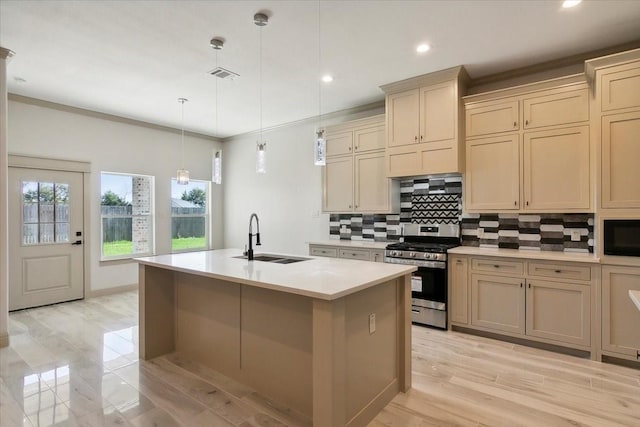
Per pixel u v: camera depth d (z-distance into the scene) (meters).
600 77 2.79
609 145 2.75
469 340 3.31
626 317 2.71
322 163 2.79
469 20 2.63
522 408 2.18
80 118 4.81
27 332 3.54
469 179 3.61
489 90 3.74
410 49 3.11
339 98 4.43
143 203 5.63
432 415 2.12
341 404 1.81
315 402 1.80
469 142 3.61
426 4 2.43
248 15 2.58
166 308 3.03
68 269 4.73
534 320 3.09
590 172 3.01
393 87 3.91
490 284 3.32
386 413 2.15
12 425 2.00
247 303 2.48
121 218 5.36
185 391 2.40
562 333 2.96
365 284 1.90
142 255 5.57
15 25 2.71
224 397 2.33
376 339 2.18
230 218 6.64
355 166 4.50
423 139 3.73
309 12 2.54
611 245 2.75
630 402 2.24
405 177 4.18
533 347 3.13
